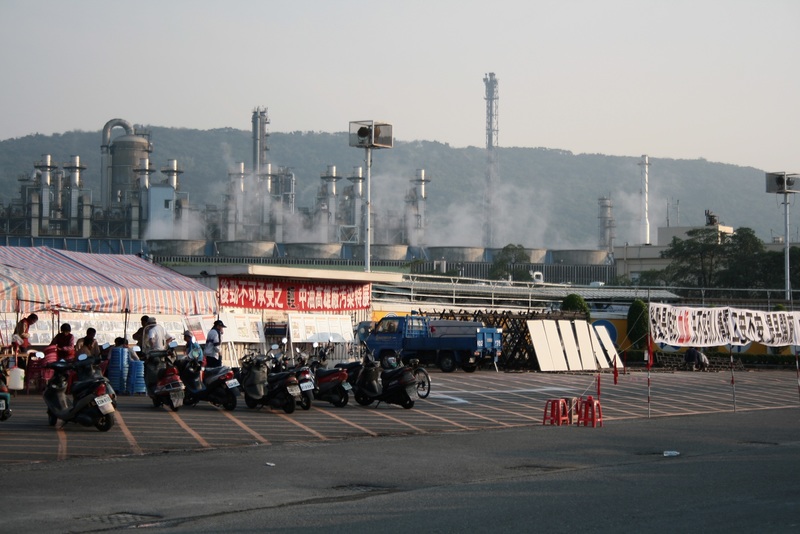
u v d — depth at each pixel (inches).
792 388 1566.2
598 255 6648.6
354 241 7628.0
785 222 2760.8
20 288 1147.3
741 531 422.6
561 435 838.5
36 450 679.1
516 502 494.0
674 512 467.5
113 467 610.5
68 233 6742.1
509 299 2662.4
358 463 642.8
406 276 2460.6
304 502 494.6
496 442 778.2
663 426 936.3
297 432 820.0
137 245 4667.8
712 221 5265.8
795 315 1879.9
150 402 1008.9
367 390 1050.1
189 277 1485.0
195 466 618.8
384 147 1843.0
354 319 1726.1
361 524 432.8
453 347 1695.4
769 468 637.3
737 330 1765.5
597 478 584.4
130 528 425.1
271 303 1561.3
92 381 777.6
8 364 991.6
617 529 423.5
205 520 443.8
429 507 478.6
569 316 2086.6
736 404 1238.3
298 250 6190.9
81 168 6899.6
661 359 2234.3
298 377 971.3
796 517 457.4
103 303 1232.8
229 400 959.0
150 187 7106.3
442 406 1091.9
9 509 467.8
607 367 1971.0
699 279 4451.3
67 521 440.1
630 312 2436.0
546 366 1801.2
